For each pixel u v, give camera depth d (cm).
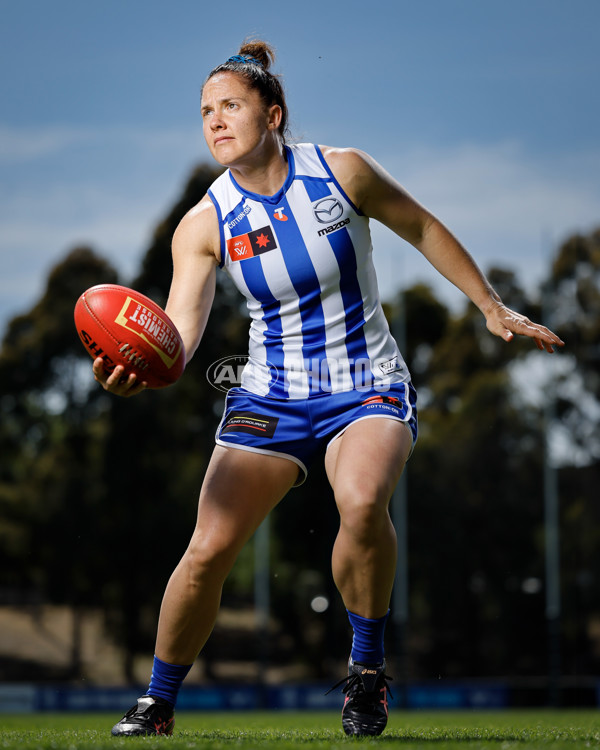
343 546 358
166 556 3597
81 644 3875
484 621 3650
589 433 3769
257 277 383
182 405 3675
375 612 370
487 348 3894
